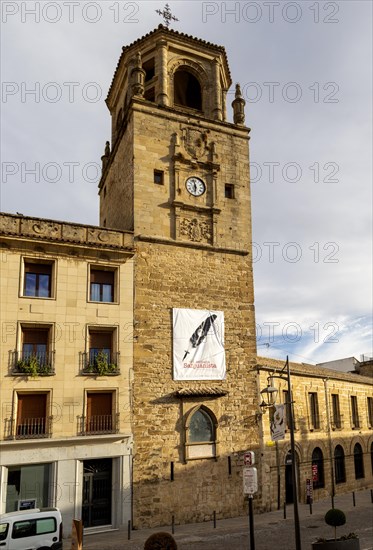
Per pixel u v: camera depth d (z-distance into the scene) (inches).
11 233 916.6
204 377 1033.5
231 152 1214.9
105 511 898.7
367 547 737.6
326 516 687.1
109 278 1013.2
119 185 1196.5
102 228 1012.5
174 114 1166.3
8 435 847.1
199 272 1091.9
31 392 885.2
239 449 1032.8
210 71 1279.5
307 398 1366.9
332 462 1402.6
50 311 928.9
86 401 919.7
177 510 940.0
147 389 970.7
